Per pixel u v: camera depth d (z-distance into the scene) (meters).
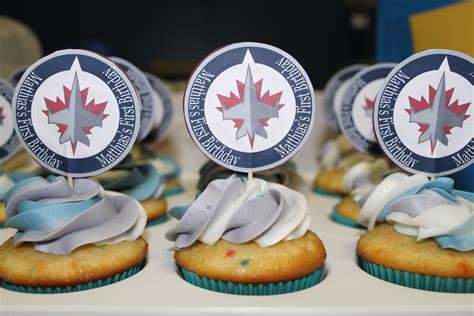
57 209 0.33
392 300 0.31
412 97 0.35
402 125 0.35
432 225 0.33
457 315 0.29
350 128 0.47
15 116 0.34
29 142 0.34
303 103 0.34
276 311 0.29
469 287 0.32
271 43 1.00
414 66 0.35
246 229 0.33
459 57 0.35
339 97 0.57
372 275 0.34
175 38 1.01
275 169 0.46
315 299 0.31
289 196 0.35
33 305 0.30
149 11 1.00
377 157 0.48
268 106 0.34
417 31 0.45
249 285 0.32
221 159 0.34
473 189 0.38
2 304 0.30
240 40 1.00
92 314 0.29
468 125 0.36
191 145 0.61
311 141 0.61
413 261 0.33
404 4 0.53
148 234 0.41
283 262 0.32
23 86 0.34
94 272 0.32
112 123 0.35
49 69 0.34
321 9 0.99
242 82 0.34
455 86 0.35
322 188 0.54
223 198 0.33
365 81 0.47
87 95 0.34
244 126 0.34
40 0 0.98
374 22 0.97
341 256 0.37
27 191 0.34
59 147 0.34
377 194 0.36
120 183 0.43
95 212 0.33
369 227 0.36
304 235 0.34
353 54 1.00
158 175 0.46
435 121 0.35
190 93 0.34
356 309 0.29
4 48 0.66
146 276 0.34
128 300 0.30
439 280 0.32
